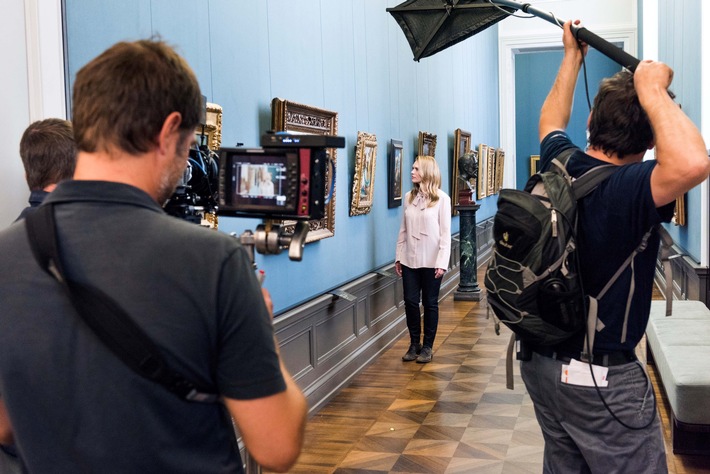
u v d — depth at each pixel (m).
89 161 1.39
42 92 3.01
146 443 1.31
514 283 2.29
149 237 1.33
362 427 5.38
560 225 2.24
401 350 7.79
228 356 1.34
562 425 2.42
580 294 2.25
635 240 2.21
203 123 2.64
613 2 18.00
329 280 6.32
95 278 1.31
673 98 2.22
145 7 3.76
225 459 1.42
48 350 1.33
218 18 4.45
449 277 11.46
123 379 1.30
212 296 1.32
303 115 5.55
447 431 5.24
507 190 2.35
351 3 6.88
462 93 13.00
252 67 4.88
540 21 18.34
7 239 1.39
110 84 1.34
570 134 21.77
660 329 5.80
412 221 7.26
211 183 2.62
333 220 6.22
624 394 2.30
